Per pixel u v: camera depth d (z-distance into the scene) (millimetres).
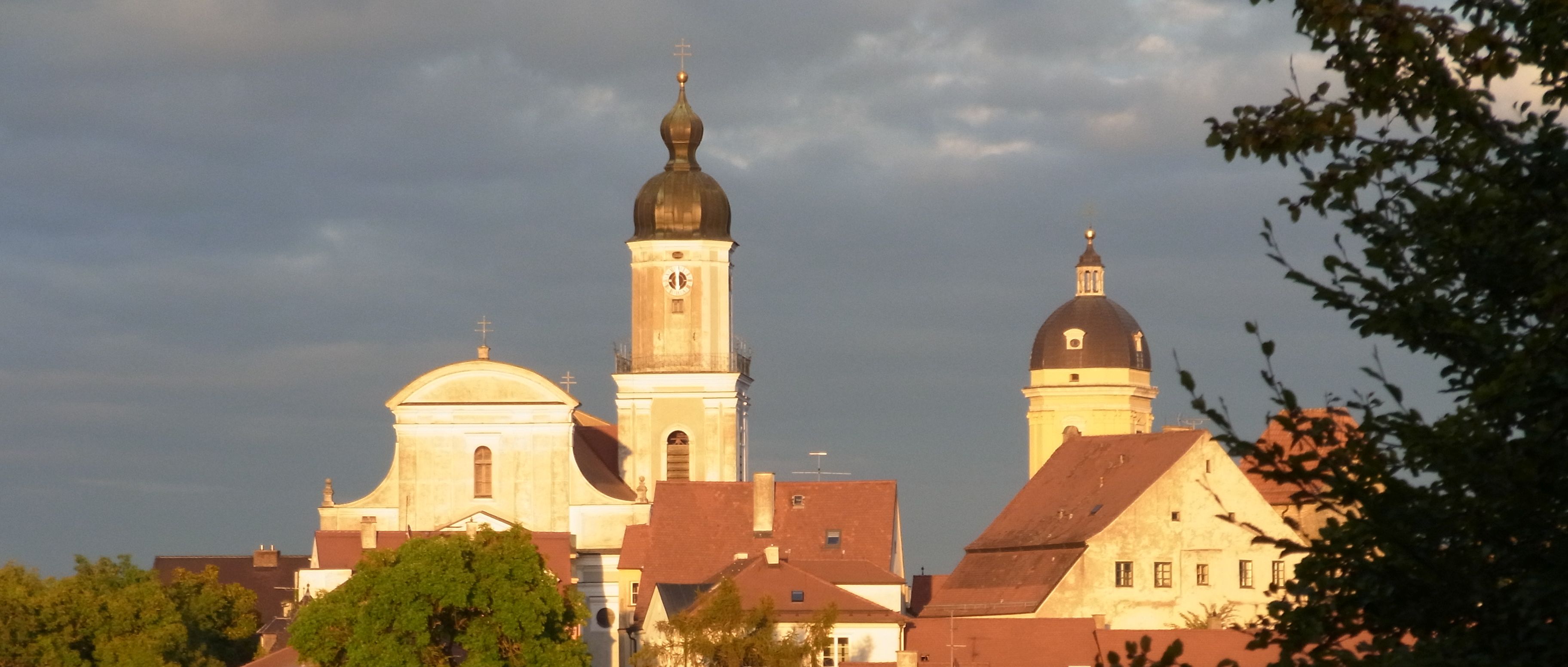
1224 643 86062
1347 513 18688
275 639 122875
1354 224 18859
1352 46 18000
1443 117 18109
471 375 133375
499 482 133000
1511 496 17594
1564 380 16969
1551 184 17891
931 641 95250
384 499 133375
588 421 149500
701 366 137875
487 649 87812
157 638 94062
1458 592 18078
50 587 96875
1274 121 18609
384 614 87188
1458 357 18312
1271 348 18875
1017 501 109438
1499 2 18000
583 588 128375
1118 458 104750
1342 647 19094
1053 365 177250
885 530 121062
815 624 89312
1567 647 17359
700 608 91375
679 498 124125
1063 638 92000
